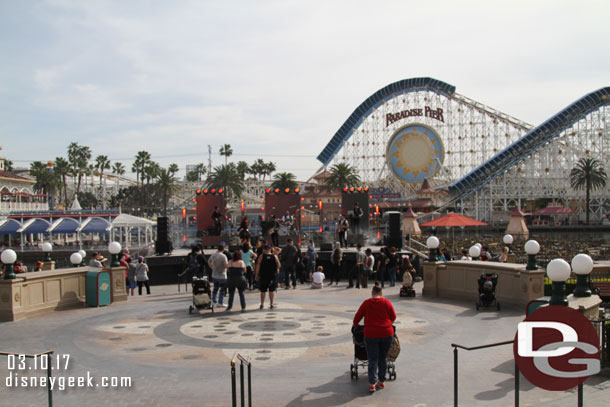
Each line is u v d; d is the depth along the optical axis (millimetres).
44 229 76312
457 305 21172
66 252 74750
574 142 121250
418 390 10805
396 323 17562
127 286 28109
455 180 134750
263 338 15461
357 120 142625
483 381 11391
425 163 135375
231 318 18656
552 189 127125
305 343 14836
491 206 126500
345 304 21688
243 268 20172
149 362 13016
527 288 19391
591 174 117562
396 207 127938
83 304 21656
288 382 11367
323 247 37688
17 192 119062
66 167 150500
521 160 120188
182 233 51812
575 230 119562
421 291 25750
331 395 10516
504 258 30438
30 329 17078
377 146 140375
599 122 116812
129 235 88312
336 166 136875
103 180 197000
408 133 136375
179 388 11023
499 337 15422
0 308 18578
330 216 75812
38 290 19906
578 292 13695
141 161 173000
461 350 14078
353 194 46094
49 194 138500
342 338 15414
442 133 135375
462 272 22531
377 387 10969
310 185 155625
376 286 11250
